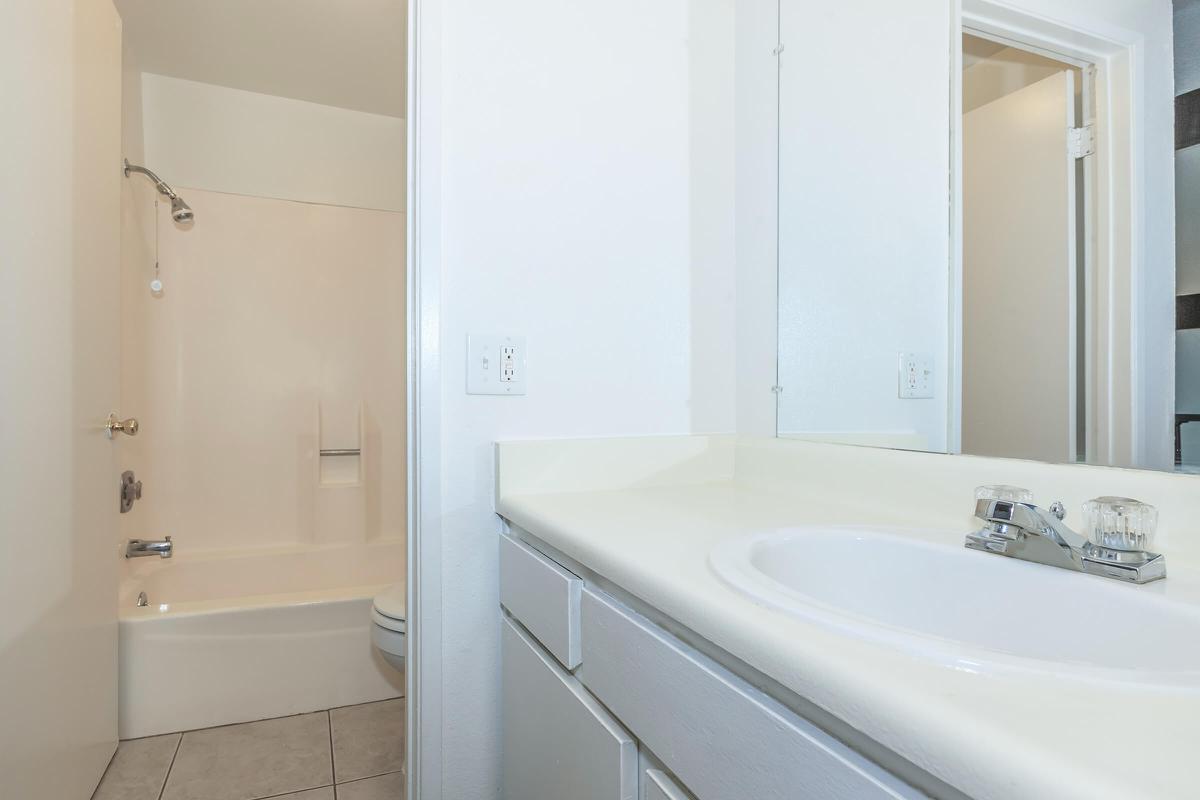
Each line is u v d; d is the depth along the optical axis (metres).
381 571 2.67
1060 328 0.82
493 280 1.23
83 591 1.44
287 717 1.94
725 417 1.46
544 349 1.28
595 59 1.33
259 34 2.19
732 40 1.48
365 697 2.03
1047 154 0.84
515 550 1.11
